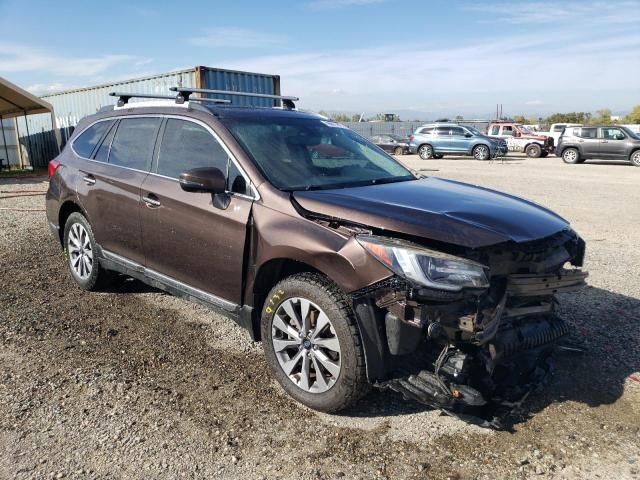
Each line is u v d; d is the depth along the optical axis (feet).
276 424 10.56
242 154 12.31
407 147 108.68
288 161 12.76
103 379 12.15
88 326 15.10
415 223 10.00
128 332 14.78
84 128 17.98
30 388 11.69
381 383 10.05
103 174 15.80
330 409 10.77
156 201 13.79
